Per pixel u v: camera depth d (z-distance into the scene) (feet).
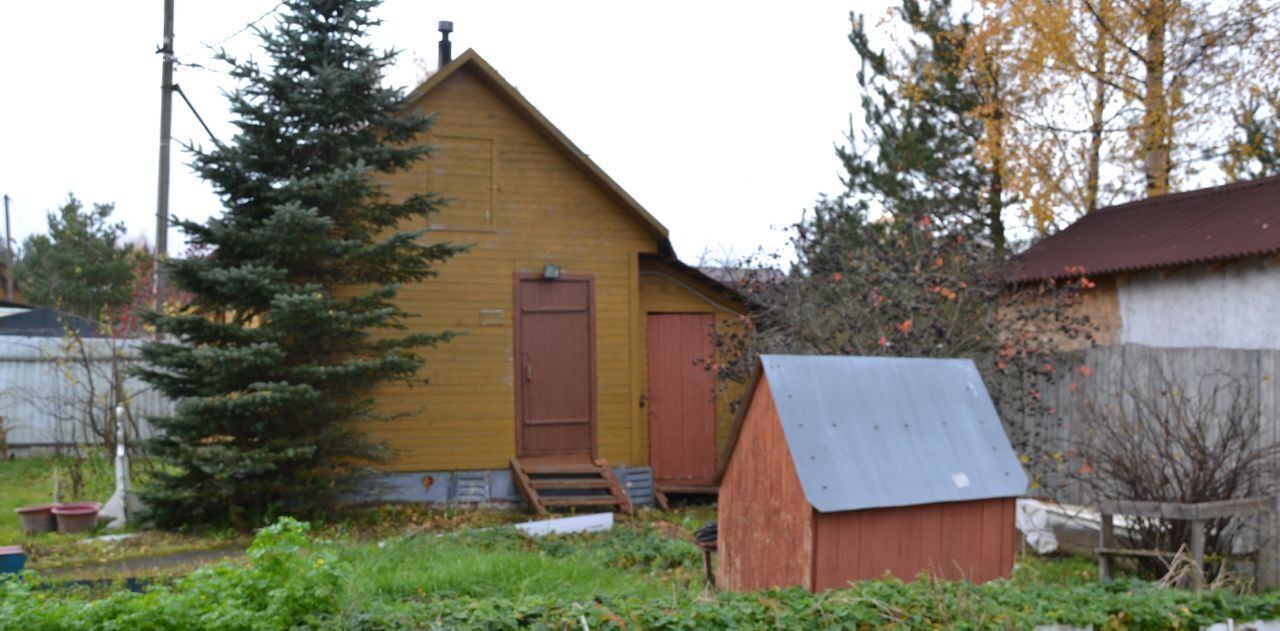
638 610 18.29
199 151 38.09
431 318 47.44
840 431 21.58
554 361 49.01
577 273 49.60
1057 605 19.84
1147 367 32.73
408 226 47.21
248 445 38.78
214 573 19.11
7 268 127.54
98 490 44.73
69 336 55.31
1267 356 28.37
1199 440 27.40
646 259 52.75
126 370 44.11
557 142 48.73
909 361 23.62
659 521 43.96
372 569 27.04
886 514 21.30
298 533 19.49
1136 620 19.81
